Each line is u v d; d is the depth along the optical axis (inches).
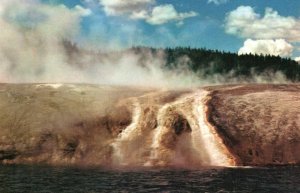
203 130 1946.4
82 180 1457.9
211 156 1841.8
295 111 2124.8
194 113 2028.8
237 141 1910.7
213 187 1376.7
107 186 1373.0
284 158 1878.7
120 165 1781.5
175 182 1441.9
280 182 1467.8
